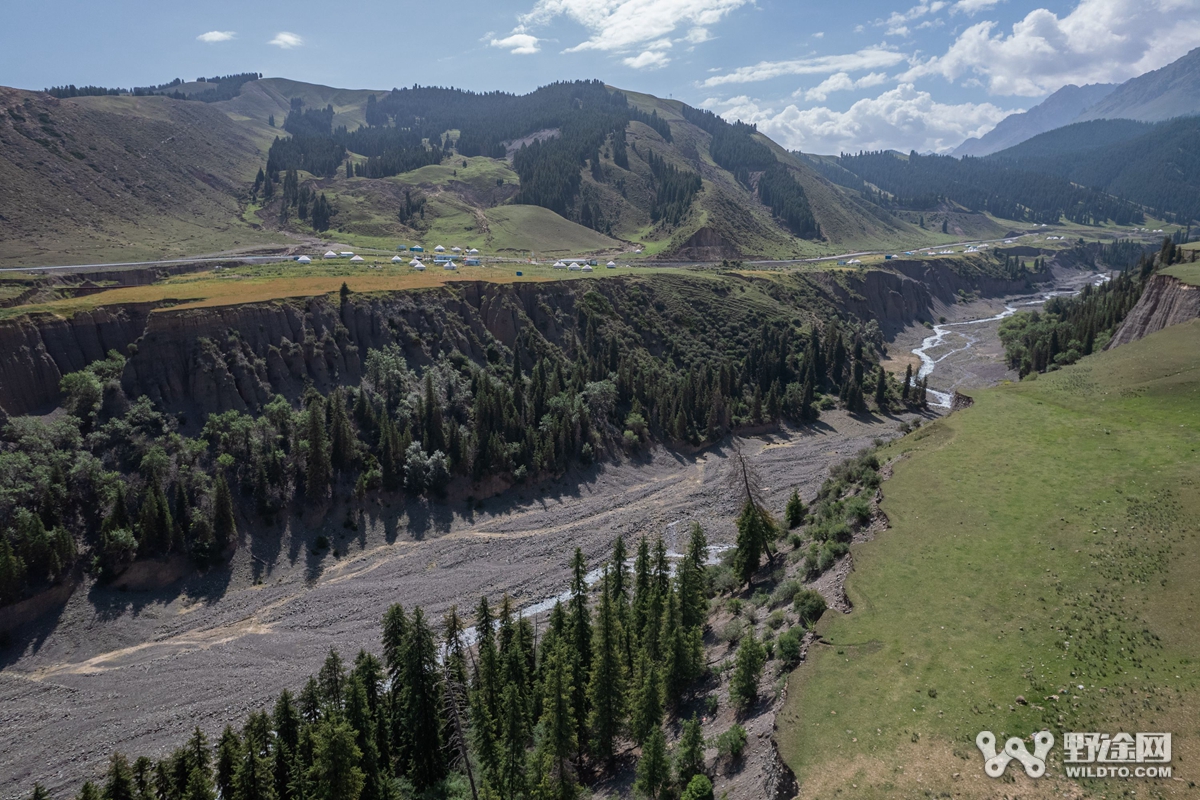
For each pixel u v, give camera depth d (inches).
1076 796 1321.4
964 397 3828.7
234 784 1786.4
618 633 2354.8
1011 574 2107.5
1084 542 2194.9
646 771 1734.7
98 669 2869.1
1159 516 2241.6
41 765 2426.2
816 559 2514.8
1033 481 2667.3
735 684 1962.4
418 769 2091.5
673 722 2107.5
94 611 3083.2
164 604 3213.6
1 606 2925.7
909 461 3070.9
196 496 3560.5
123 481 3467.0
